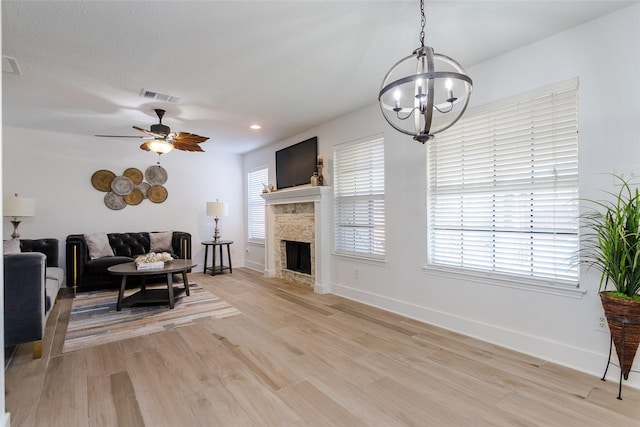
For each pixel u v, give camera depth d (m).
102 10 2.01
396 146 3.57
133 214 5.66
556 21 2.21
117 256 5.03
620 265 1.96
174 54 2.57
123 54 2.55
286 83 3.17
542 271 2.52
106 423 1.76
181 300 4.17
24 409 1.87
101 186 5.35
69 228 5.09
